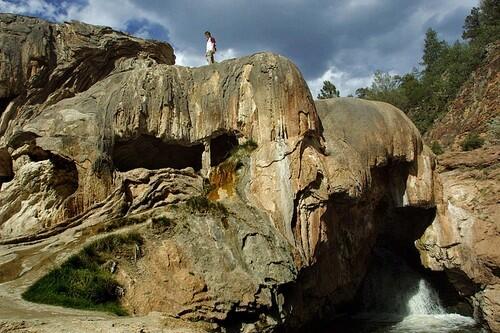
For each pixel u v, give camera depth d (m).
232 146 24.62
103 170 21.91
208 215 19.50
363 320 27.98
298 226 21.11
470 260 27.61
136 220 19.66
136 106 23.20
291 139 22.11
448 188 30.17
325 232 22.05
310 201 21.61
